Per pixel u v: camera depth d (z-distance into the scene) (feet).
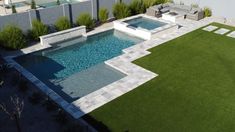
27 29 65.41
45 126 36.96
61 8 69.46
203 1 86.84
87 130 36.45
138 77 49.83
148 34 67.36
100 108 41.27
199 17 81.30
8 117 38.42
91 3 75.82
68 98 45.42
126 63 55.11
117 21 75.51
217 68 53.01
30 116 38.81
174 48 61.72
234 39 66.59
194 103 42.68
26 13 63.46
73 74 53.16
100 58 59.72
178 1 92.68
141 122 38.58
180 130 37.11
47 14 67.46
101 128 37.29
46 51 62.39
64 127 36.86
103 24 78.54
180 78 49.55
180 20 81.20
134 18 81.10
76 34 69.26
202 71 51.90
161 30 68.80
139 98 43.80
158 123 38.42
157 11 82.69
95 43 67.36
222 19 81.97
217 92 45.37
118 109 41.16
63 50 63.36
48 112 39.68
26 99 42.65
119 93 44.98
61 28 68.80
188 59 56.54
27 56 59.62
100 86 49.08
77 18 73.82
